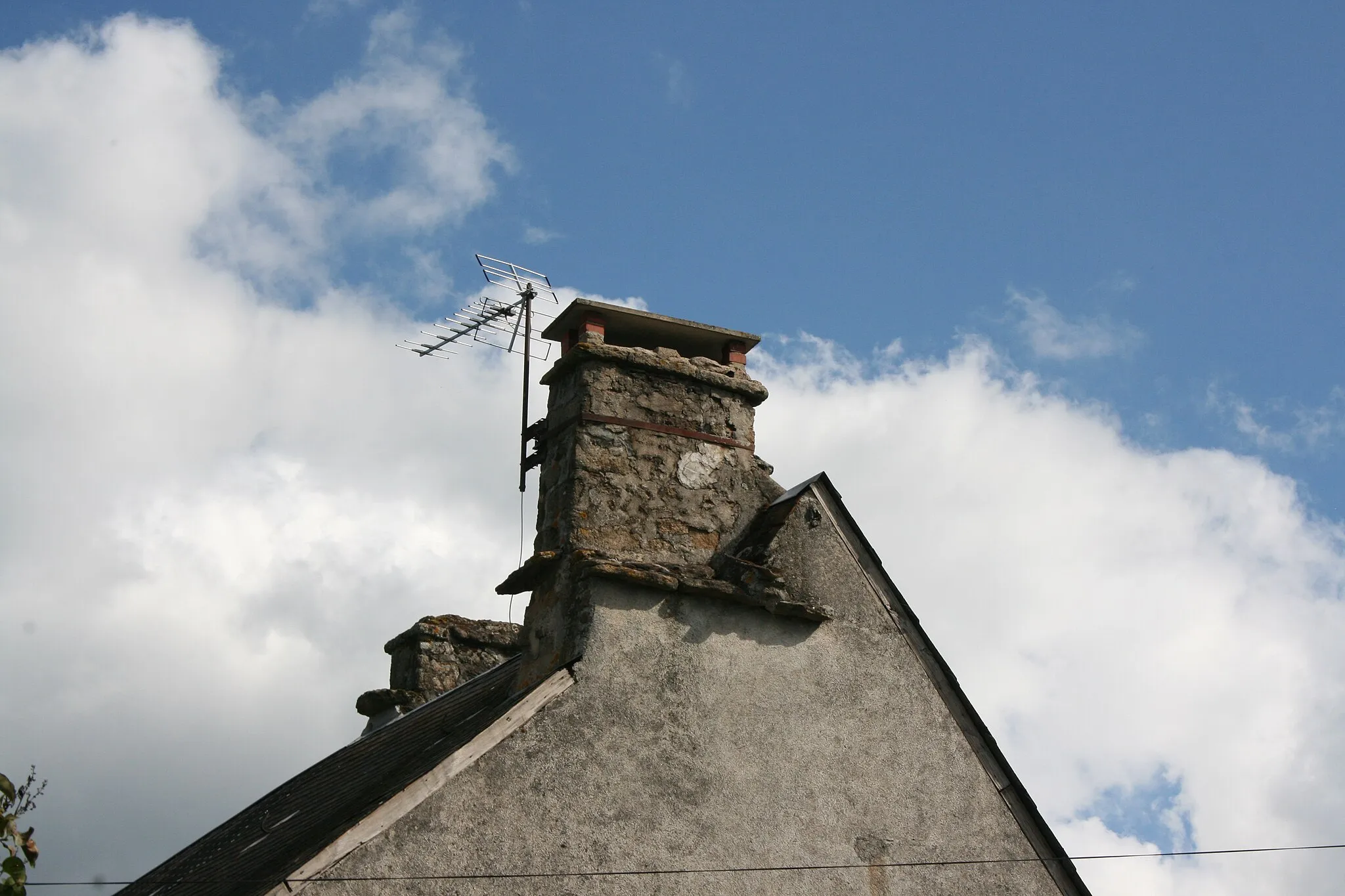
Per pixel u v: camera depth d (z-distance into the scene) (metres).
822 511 13.37
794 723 12.41
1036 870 12.84
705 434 13.63
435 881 10.52
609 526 12.97
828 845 12.12
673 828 11.55
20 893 9.73
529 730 11.36
